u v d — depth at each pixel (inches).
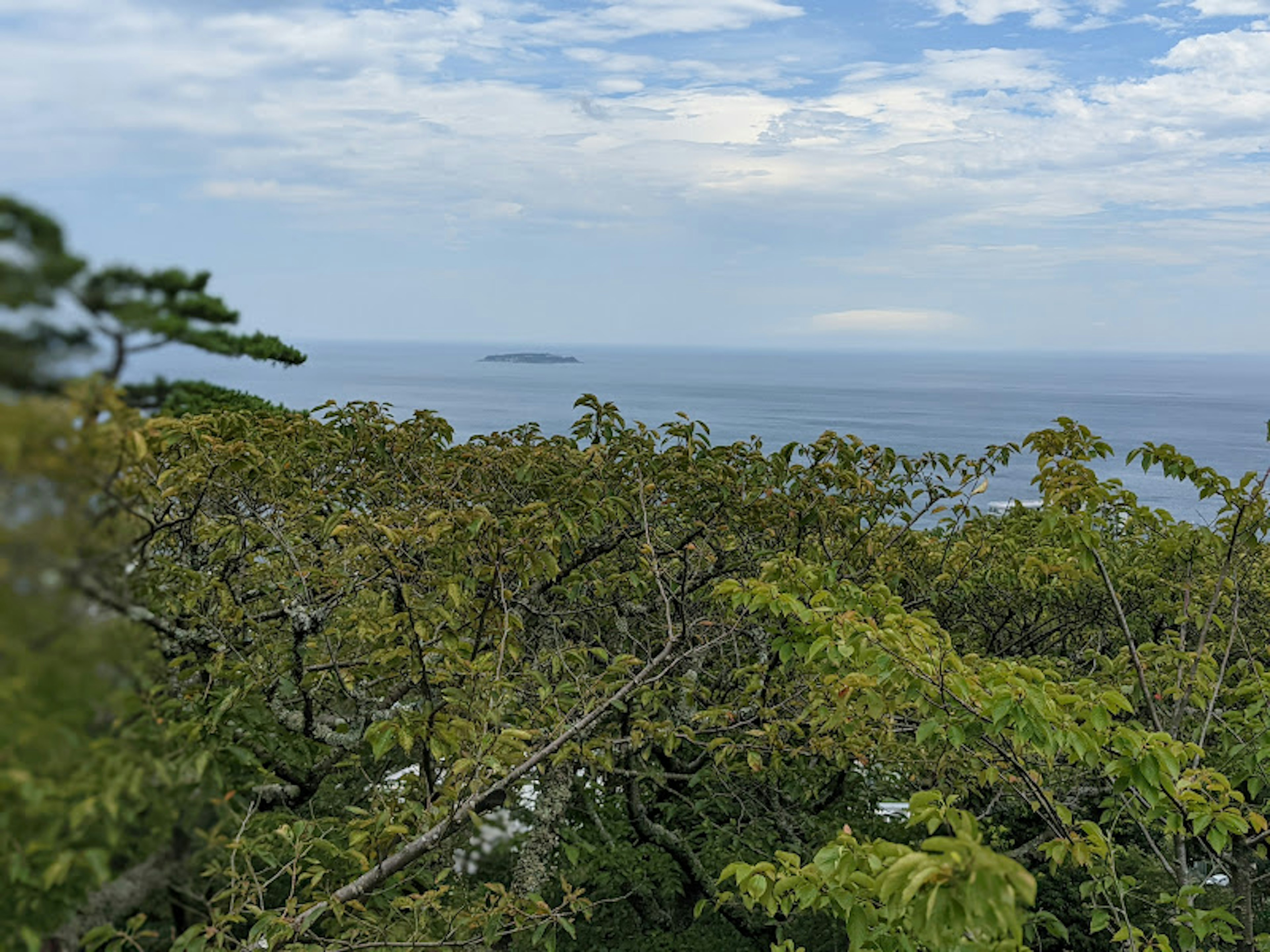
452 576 233.9
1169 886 393.1
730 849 406.6
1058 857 201.8
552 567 228.1
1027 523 390.0
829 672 215.8
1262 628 362.9
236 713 195.5
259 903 212.7
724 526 315.6
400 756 330.0
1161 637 385.1
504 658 238.7
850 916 162.4
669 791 381.4
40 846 95.7
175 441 204.8
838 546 335.0
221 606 243.8
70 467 85.6
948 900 115.5
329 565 246.1
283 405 301.6
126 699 102.3
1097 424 7140.8
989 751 234.8
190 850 125.6
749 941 427.5
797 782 397.7
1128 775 193.2
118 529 102.5
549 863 402.6
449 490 281.1
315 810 334.6
